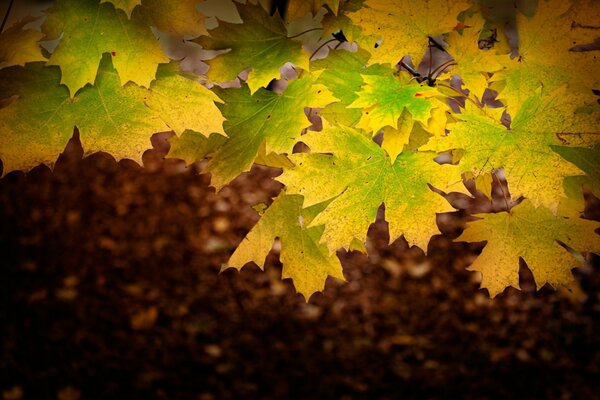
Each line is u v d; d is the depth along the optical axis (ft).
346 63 4.35
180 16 4.07
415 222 4.19
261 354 11.62
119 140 4.06
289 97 4.31
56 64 4.03
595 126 4.12
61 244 13.97
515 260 4.35
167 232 15.12
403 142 4.22
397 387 11.03
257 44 4.30
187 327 12.01
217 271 13.97
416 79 4.36
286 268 4.43
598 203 13.41
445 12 4.14
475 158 4.17
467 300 13.51
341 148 4.22
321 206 4.44
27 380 9.96
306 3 4.46
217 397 10.39
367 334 12.47
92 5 4.05
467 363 11.71
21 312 11.51
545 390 10.96
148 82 4.06
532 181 4.13
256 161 4.44
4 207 14.82
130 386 10.27
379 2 4.15
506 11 4.33
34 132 4.05
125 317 11.98
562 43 4.18
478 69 4.24
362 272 14.29
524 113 4.17
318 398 10.65
